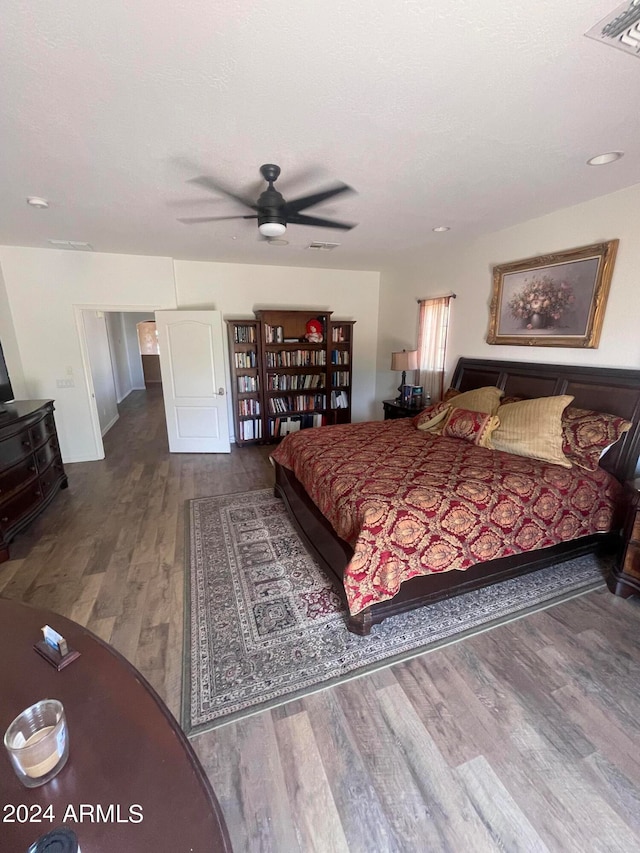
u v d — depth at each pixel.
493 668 1.88
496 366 3.81
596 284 2.90
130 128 1.85
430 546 2.08
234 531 3.23
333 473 2.52
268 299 5.64
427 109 1.71
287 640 2.07
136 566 2.75
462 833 1.25
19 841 0.65
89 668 1.02
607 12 1.18
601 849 1.21
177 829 0.67
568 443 2.72
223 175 2.40
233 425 5.84
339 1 1.14
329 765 1.45
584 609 2.28
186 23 1.22
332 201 2.87
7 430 3.00
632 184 2.62
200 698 1.73
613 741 1.54
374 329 6.35
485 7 1.17
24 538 3.15
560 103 1.67
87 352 4.93
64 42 1.29
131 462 5.05
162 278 4.95
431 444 3.16
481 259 3.97
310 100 1.64
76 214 3.11
